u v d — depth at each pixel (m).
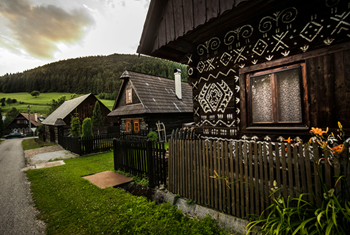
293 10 3.00
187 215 3.25
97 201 4.02
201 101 4.54
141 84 16.86
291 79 3.10
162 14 4.20
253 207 2.62
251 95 3.57
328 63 2.66
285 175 2.31
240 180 2.73
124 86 17.84
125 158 5.95
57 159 10.39
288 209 2.06
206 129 4.40
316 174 2.06
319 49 2.74
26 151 14.89
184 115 18.20
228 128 3.95
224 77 4.02
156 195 4.10
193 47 4.59
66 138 13.58
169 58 5.21
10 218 3.63
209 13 3.25
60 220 3.39
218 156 3.04
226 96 3.99
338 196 1.87
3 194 5.05
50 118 23.89
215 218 2.97
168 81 20.45
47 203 4.19
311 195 2.12
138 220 3.11
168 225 2.91
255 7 3.14
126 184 5.15
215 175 3.10
